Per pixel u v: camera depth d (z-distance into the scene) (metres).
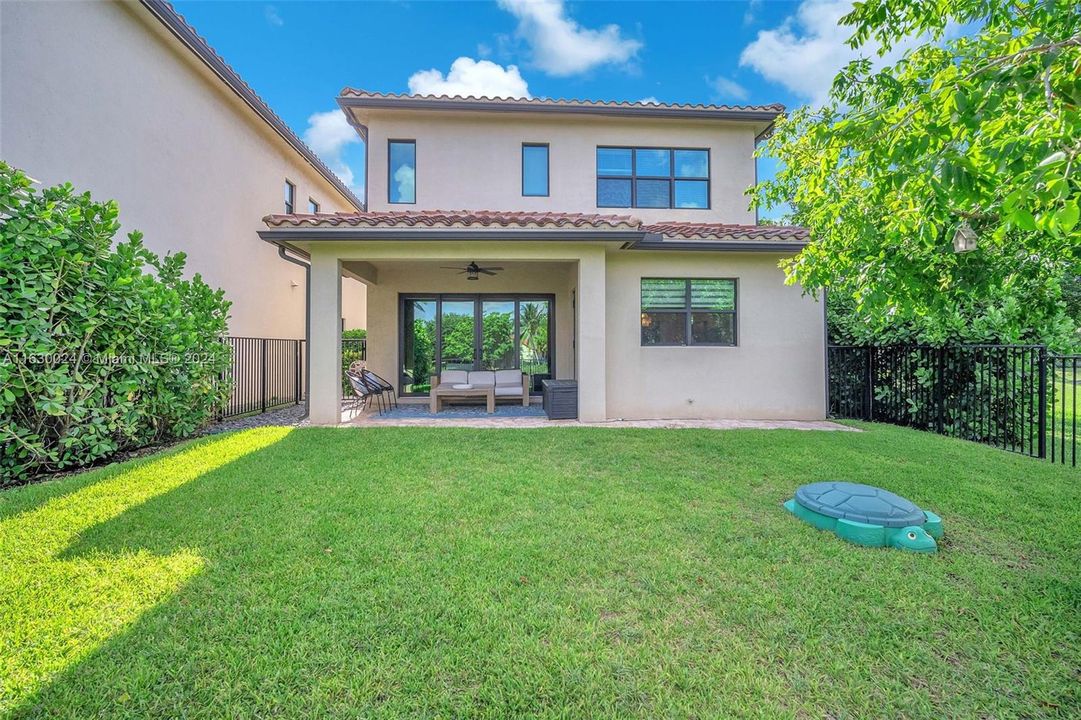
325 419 8.87
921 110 2.86
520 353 13.07
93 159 7.62
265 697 2.11
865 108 3.88
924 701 2.12
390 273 12.65
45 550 3.44
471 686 2.18
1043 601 2.85
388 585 3.01
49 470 5.86
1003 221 2.70
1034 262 4.38
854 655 2.41
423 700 2.10
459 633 2.54
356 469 5.59
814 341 9.81
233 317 11.38
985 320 7.93
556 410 9.53
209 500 4.49
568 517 4.15
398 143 12.02
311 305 8.82
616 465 5.86
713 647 2.46
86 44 7.48
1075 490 4.91
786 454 6.41
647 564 3.30
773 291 9.77
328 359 8.87
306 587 2.98
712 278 9.76
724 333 9.84
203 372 7.98
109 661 2.32
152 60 8.78
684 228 9.86
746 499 4.63
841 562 3.35
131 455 6.67
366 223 8.24
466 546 3.57
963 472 5.57
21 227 5.31
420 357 12.95
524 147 12.18
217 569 3.20
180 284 7.86
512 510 4.31
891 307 5.25
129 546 3.53
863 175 3.96
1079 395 13.25
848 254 4.69
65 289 5.76
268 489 4.83
